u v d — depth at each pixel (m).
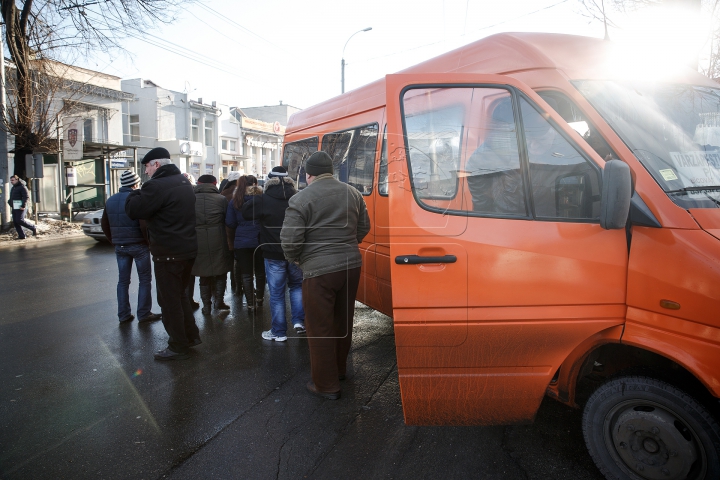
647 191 2.36
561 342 2.49
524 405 2.60
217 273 5.91
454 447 3.03
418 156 2.59
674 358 2.22
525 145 2.56
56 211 21.33
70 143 17.19
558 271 2.46
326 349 3.68
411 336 2.54
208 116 35.03
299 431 3.26
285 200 4.88
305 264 3.61
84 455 2.97
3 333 5.30
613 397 2.51
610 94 2.77
